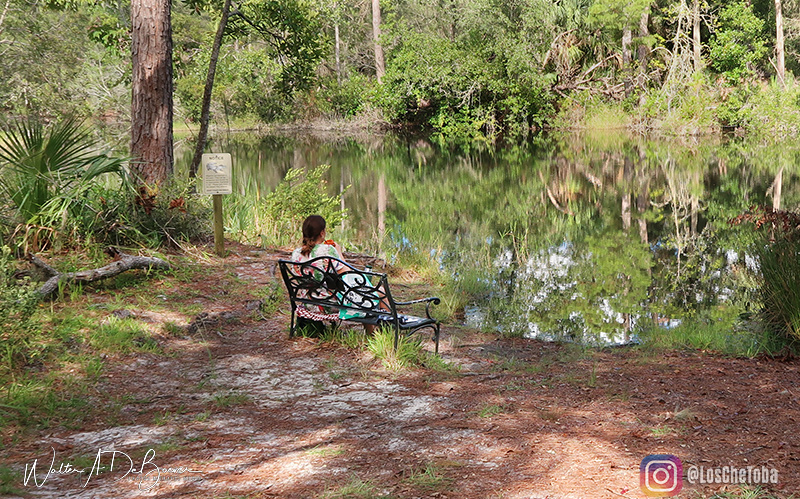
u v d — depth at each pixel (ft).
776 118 109.81
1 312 17.07
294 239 37.35
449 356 20.39
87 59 92.07
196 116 147.43
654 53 132.57
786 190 60.39
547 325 25.41
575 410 15.08
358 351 19.71
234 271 28.22
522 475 11.55
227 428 14.29
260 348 20.03
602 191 63.98
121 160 29.04
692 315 26.25
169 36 33.37
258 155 102.73
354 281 19.77
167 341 20.24
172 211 30.86
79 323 19.93
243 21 55.42
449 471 11.79
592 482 11.21
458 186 68.95
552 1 127.13
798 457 12.07
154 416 15.02
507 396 16.24
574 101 130.52
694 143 104.06
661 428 13.70
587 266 35.63
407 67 127.13
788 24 133.59
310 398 16.11
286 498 10.98
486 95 129.49
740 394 16.03
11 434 13.87
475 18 122.42
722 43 119.96
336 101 155.22
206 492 11.29
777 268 23.84
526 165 85.10
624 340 23.43
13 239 24.80
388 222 49.26
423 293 29.45
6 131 29.71
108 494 11.29
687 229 45.42
